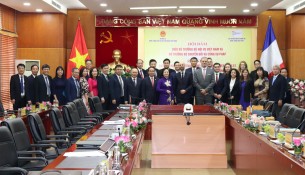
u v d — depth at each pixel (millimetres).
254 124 4438
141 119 4637
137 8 10266
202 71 8977
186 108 5945
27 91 8383
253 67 11508
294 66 11273
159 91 8727
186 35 11602
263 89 8812
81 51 11203
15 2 9641
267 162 3574
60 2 10836
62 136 4758
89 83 8484
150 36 11625
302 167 2609
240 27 11492
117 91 8711
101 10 10648
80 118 6465
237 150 5395
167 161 5906
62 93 8891
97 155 3109
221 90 8977
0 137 3395
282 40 11586
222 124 5914
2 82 10266
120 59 11656
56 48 11266
